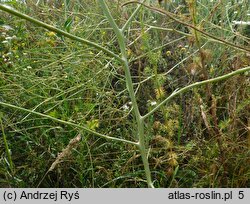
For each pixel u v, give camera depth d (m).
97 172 2.17
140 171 2.09
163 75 2.28
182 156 2.18
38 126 2.21
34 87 2.46
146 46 2.21
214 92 2.42
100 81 2.56
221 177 2.06
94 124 2.04
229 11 3.12
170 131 2.06
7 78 2.51
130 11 3.07
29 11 3.08
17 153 2.32
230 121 2.11
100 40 2.95
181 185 2.11
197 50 2.40
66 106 2.36
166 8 2.90
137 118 1.78
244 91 2.20
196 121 2.33
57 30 1.57
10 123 2.27
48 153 2.26
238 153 2.08
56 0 3.54
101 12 3.09
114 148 2.29
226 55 2.54
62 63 2.55
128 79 1.79
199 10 2.98
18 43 2.74
